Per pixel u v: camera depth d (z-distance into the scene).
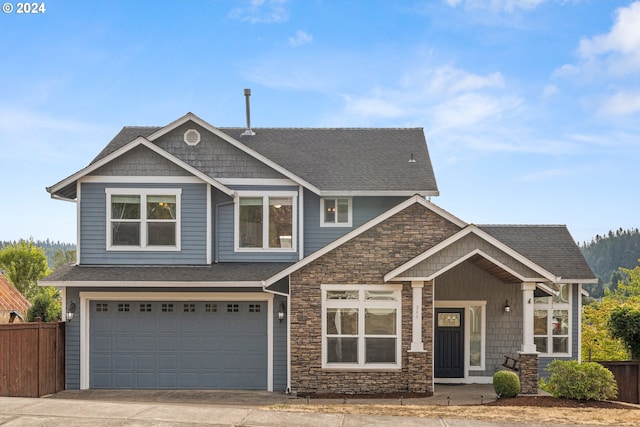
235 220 18.11
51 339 16.12
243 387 16.97
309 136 21.72
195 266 17.56
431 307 15.78
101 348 16.95
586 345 23.67
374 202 18.83
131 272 16.95
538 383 17.08
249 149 18.09
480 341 18.55
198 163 18.28
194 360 17.03
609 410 12.62
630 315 18.94
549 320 19.69
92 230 17.48
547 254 20.53
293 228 18.12
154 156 17.67
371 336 15.96
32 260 39.28
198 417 10.84
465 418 11.41
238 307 17.14
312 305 16.02
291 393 15.81
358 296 16.06
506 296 18.61
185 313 17.11
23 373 14.84
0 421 10.27
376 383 15.80
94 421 10.35
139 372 16.97
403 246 16.14
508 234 21.64
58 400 12.28
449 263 15.66
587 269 19.83
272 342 17.00
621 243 97.62
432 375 15.59
